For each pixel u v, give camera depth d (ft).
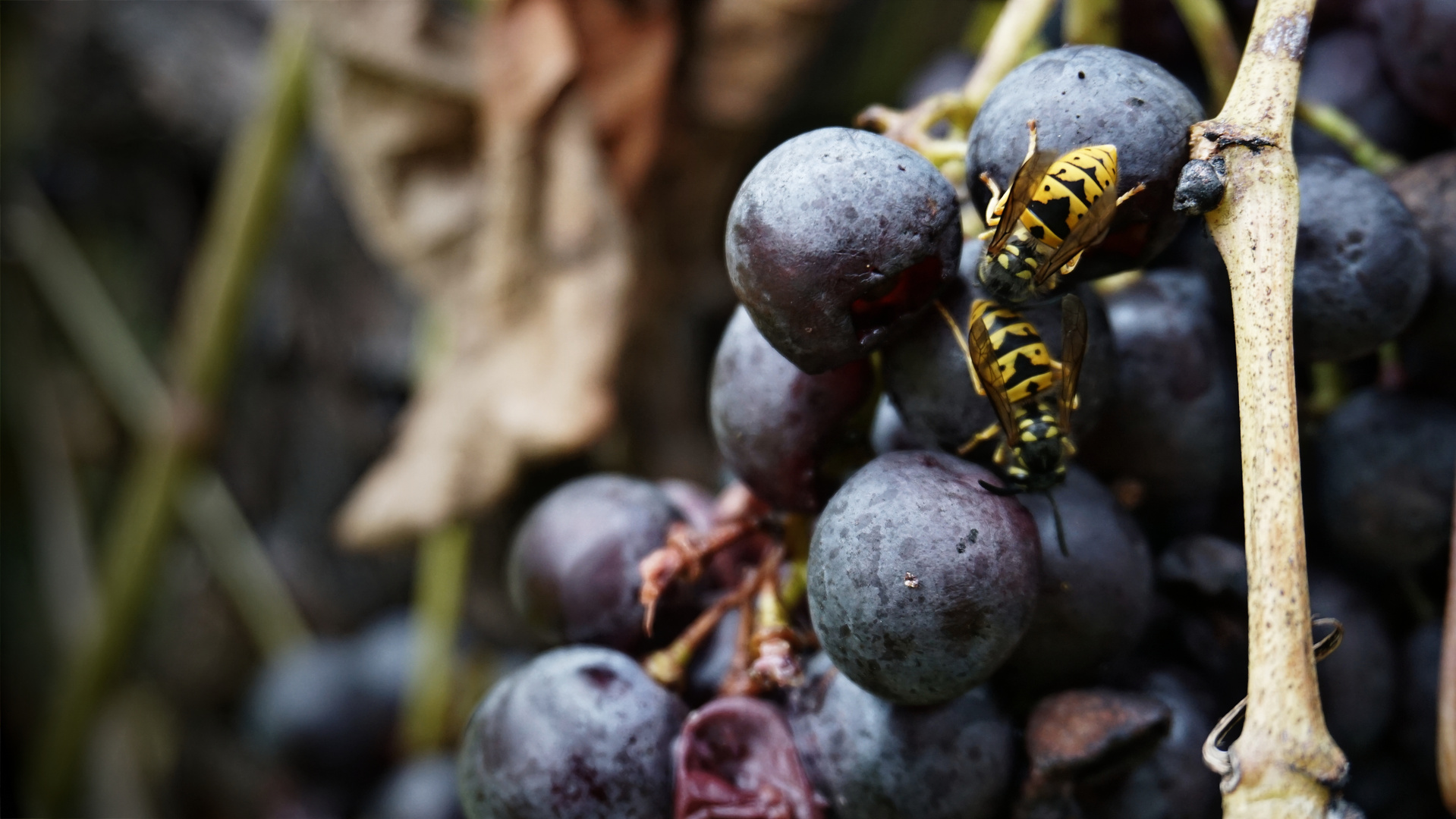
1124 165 0.61
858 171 0.61
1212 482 0.67
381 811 1.06
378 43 0.97
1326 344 0.65
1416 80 0.70
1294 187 0.59
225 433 1.22
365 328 1.38
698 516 0.74
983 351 0.62
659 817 0.65
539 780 0.65
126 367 1.35
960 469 0.63
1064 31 0.77
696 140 0.97
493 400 0.91
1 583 1.38
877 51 1.17
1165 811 0.65
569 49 0.90
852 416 0.65
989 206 0.62
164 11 1.41
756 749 0.65
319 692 1.14
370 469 1.42
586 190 0.91
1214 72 0.68
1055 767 0.62
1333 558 0.70
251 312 1.16
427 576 1.08
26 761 1.39
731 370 0.66
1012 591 0.61
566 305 0.90
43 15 1.36
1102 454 0.67
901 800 0.63
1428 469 0.68
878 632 0.61
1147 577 0.65
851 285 0.61
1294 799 0.56
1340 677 0.69
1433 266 0.67
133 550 1.16
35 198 1.38
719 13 0.94
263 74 1.43
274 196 1.11
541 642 0.73
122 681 1.26
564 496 0.72
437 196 0.99
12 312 1.36
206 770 1.50
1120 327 0.67
